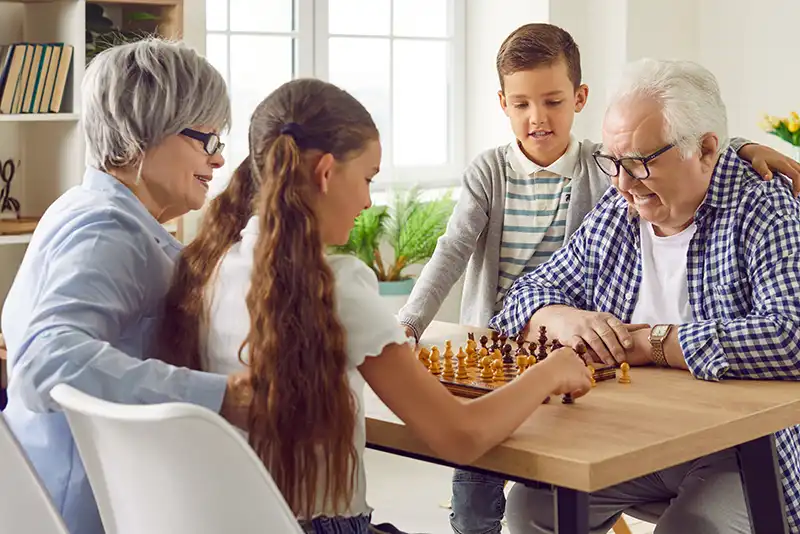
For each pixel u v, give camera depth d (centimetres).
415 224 448
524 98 258
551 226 264
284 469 147
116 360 147
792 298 196
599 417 166
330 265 151
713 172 212
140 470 130
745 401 177
